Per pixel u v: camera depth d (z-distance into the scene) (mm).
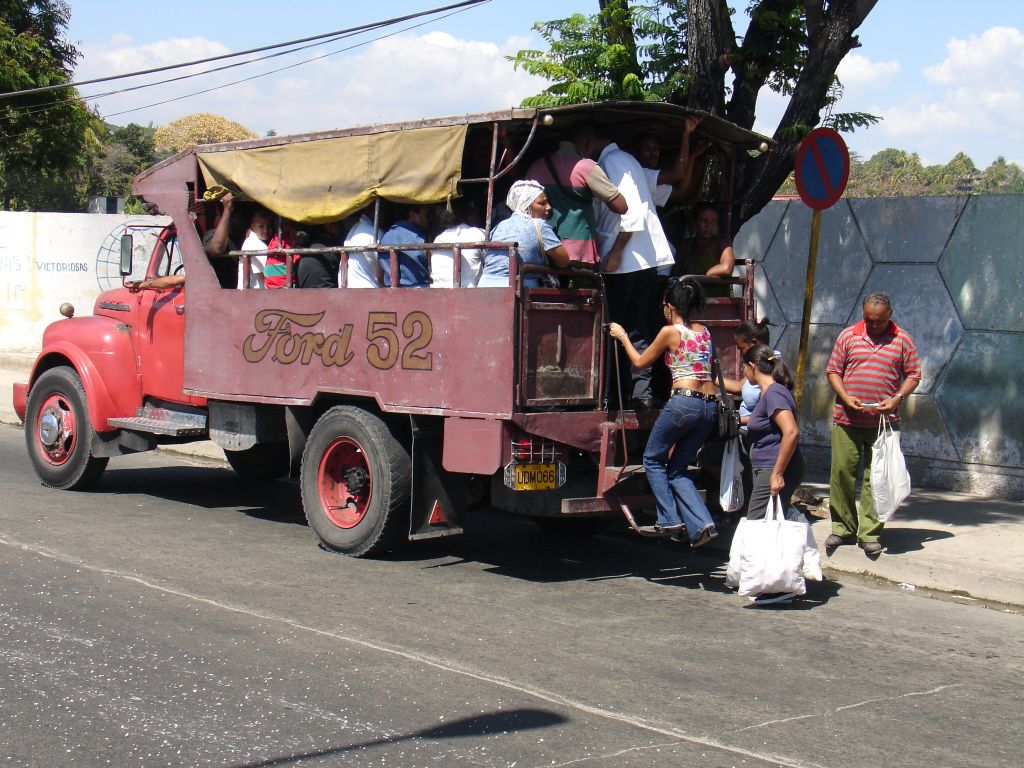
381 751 4449
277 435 8906
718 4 10039
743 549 7062
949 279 10766
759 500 7277
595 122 7738
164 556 7805
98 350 10070
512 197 7285
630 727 4809
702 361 7301
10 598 6531
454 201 7750
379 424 7828
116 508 9617
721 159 8953
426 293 7492
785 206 11938
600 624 6500
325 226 8680
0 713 4750
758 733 4797
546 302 7184
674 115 7773
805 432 11867
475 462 7203
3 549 7773
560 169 7402
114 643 5742
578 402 7430
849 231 11461
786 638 6375
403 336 7641
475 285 7469
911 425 11023
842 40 9852
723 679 5551
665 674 5590
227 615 6352
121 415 10023
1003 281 10422
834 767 4449
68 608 6359
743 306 8516
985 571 7547
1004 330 10430
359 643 5906
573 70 10711
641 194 7645
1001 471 10477
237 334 8875
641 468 7445
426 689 5207
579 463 7715
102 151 36094
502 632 6234
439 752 4453
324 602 6734
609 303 7941
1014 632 6719
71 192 45156
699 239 8680
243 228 9422
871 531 8031
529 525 9812
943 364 10805
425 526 7750
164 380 9695
